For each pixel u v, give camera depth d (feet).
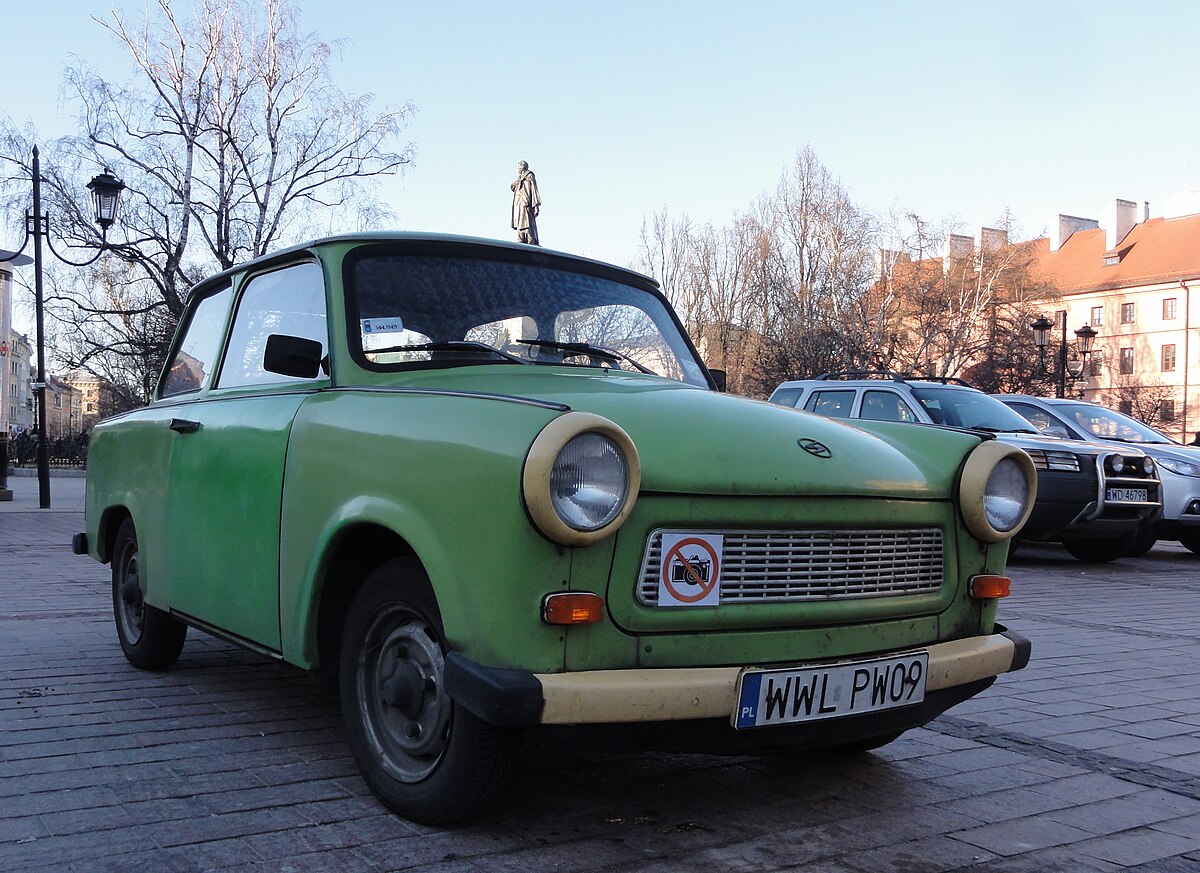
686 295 173.58
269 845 9.20
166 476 14.38
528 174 89.76
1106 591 30.50
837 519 9.82
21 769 11.16
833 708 9.46
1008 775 12.17
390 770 9.92
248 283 14.56
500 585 8.54
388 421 9.99
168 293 89.04
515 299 12.94
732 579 9.29
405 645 9.89
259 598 11.73
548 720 8.24
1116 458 36.09
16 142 84.53
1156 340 231.50
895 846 9.77
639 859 9.17
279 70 90.79
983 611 11.27
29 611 21.50
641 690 8.52
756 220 170.50
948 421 35.91
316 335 12.12
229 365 14.25
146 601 14.97
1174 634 22.86
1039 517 36.06
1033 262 168.76
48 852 8.95
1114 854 9.80
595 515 8.48
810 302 146.51
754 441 9.84
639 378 12.28
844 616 9.86
